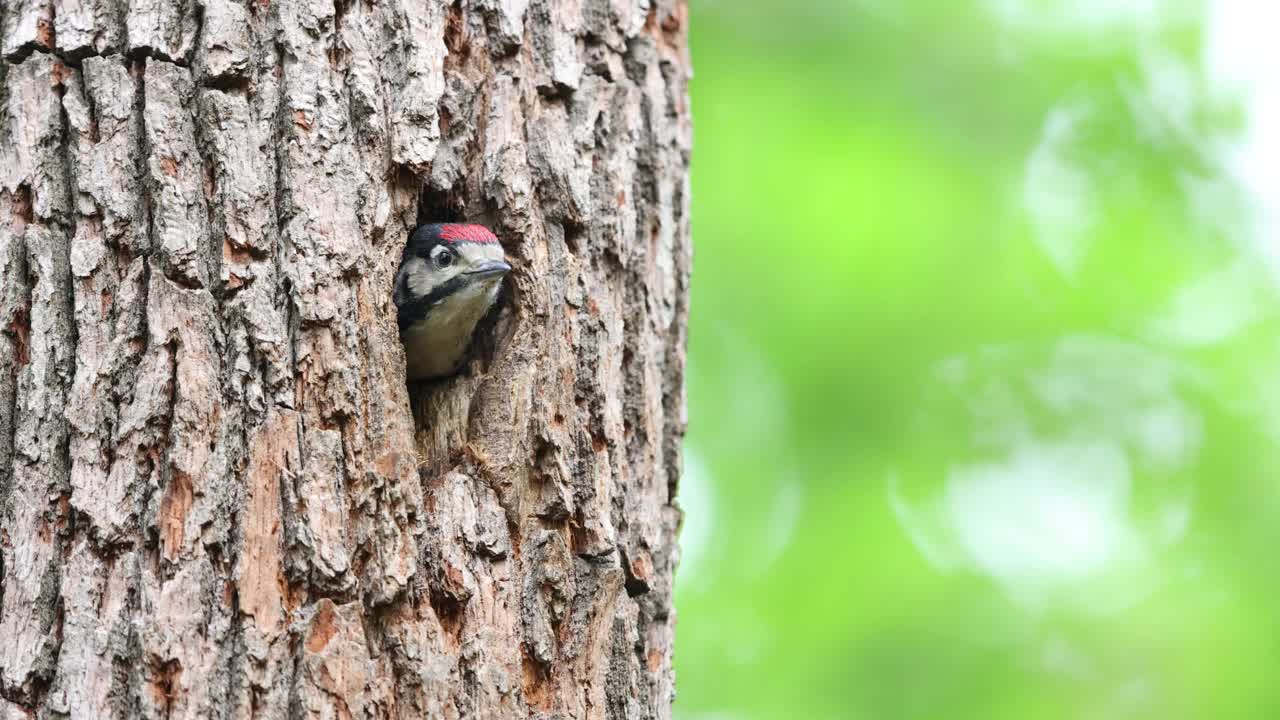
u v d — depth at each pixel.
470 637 6.78
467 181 7.75
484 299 7.89
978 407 14.87
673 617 8.28
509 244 7.76
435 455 7.41
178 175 6.82
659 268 8.34
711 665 14.37
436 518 6.92
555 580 7.12
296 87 7.06
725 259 14.93
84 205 6.78
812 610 14.21
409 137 7.36
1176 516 15.02
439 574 6.82
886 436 14.64
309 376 6.69
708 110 15.45
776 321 14.75
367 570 6.54
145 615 6.18
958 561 14.52
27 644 6.25
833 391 14.60
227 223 6.79
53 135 6.93
